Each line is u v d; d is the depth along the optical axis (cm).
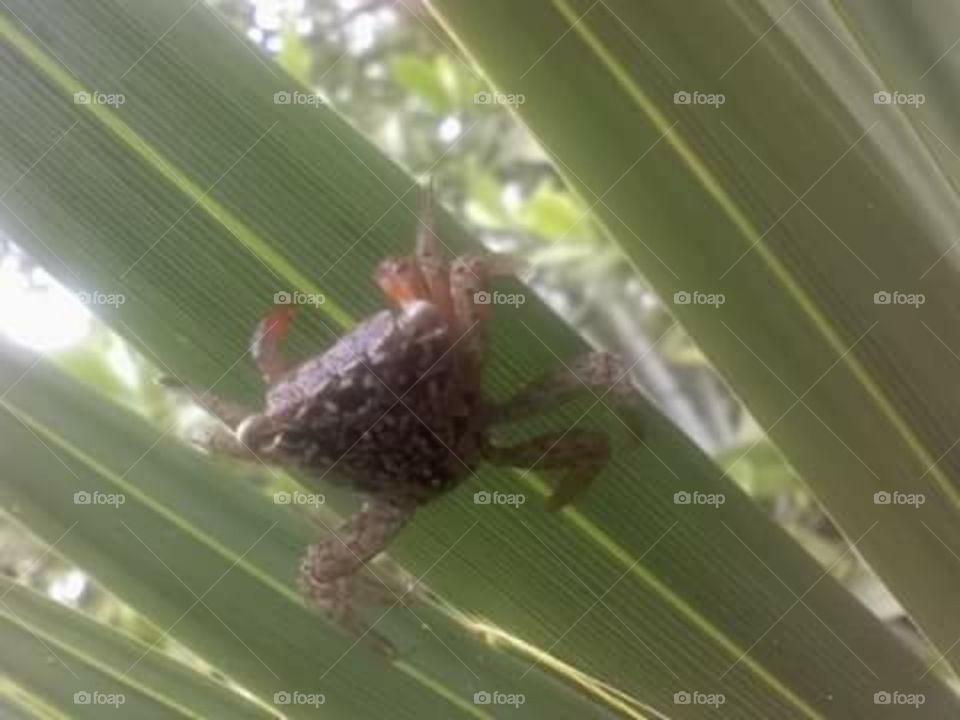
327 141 9
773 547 10
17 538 17
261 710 11
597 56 8
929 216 9
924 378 9
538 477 10
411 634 11
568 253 18
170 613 11
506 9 8
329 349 10
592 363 10
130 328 10
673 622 10
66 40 9
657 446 10
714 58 8
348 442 10
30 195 9
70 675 11
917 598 10
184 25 9
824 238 8
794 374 9
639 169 8
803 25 9
